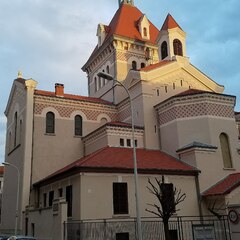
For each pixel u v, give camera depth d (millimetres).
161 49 41125
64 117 36156
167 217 20281
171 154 31438
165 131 32719
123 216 24375
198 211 27000
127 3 49125
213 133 30219
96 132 33375
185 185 27297
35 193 32125
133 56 43219
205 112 30734
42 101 35469
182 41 40375
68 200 25641
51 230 23188
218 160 29344
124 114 37719
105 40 43906
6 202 38031
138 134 32750
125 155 28438
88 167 24203
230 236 20406
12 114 40594
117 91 40094
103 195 24250
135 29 45594
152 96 34750
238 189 25797
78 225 22156
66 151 35125
